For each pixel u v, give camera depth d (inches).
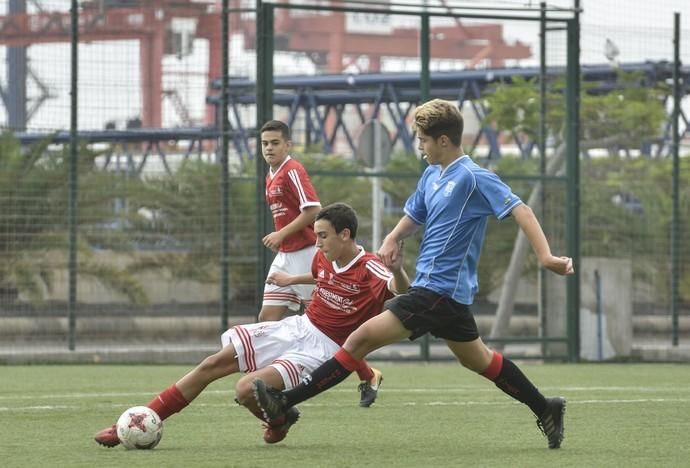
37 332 1606.8
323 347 676.1
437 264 642.2
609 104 1668.3
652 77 1733.5
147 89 1592.0
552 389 1147.9
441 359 1549.0
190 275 1680.6
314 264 689.0
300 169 999.6
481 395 1056.2
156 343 1662.2
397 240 664.4
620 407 954.1
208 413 880.9
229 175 1531.7
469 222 639.8
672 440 724.0
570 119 1612.9
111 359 1521.9
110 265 1685.5
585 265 1640.0
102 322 1628.9
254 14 1535.4
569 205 1615.4
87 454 642.8
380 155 1552.7
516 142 1641.2
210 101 1625.2
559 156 1617.9
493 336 1621.6
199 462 607.8
